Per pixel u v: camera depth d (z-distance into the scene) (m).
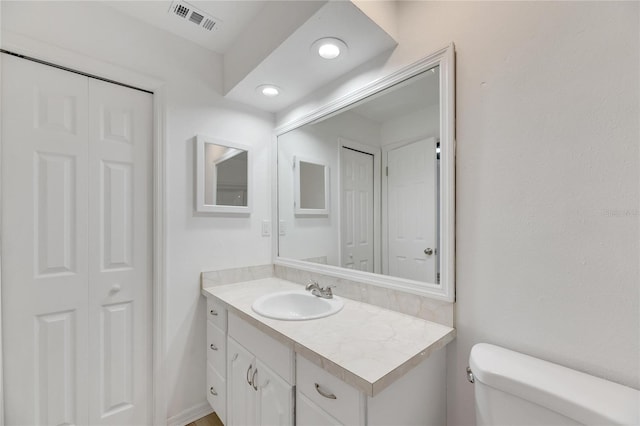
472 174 1.06
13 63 1.22
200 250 1.72
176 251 1.63
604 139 0.79
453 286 1.10
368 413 0.80
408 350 0.93
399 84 1.31
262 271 2.00
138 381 1.52
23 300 1.23
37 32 1.25
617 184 0.77
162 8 1.45
